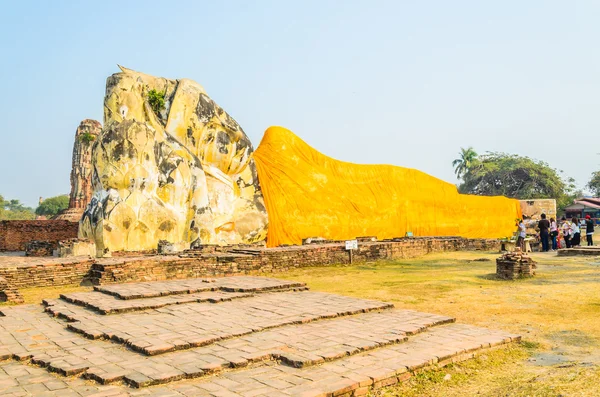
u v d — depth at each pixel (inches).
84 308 373.1
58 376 227.9
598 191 2501.2
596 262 652.7
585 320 343.9
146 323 321.7
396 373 229.1
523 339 302.4
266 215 978.7
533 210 1368.1
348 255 752.3
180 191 824.3
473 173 2266.2
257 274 622.8
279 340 283.3
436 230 1240.2
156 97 874.1
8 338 293.0
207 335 286.4
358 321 336.8
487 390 220.4
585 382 199.5
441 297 442.0
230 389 208.4
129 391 207.0
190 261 568.4
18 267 478.9
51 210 2760.8
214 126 945.5
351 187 1138.7
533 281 514.3
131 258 574.9
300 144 1110.4
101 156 781.9
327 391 203.5
